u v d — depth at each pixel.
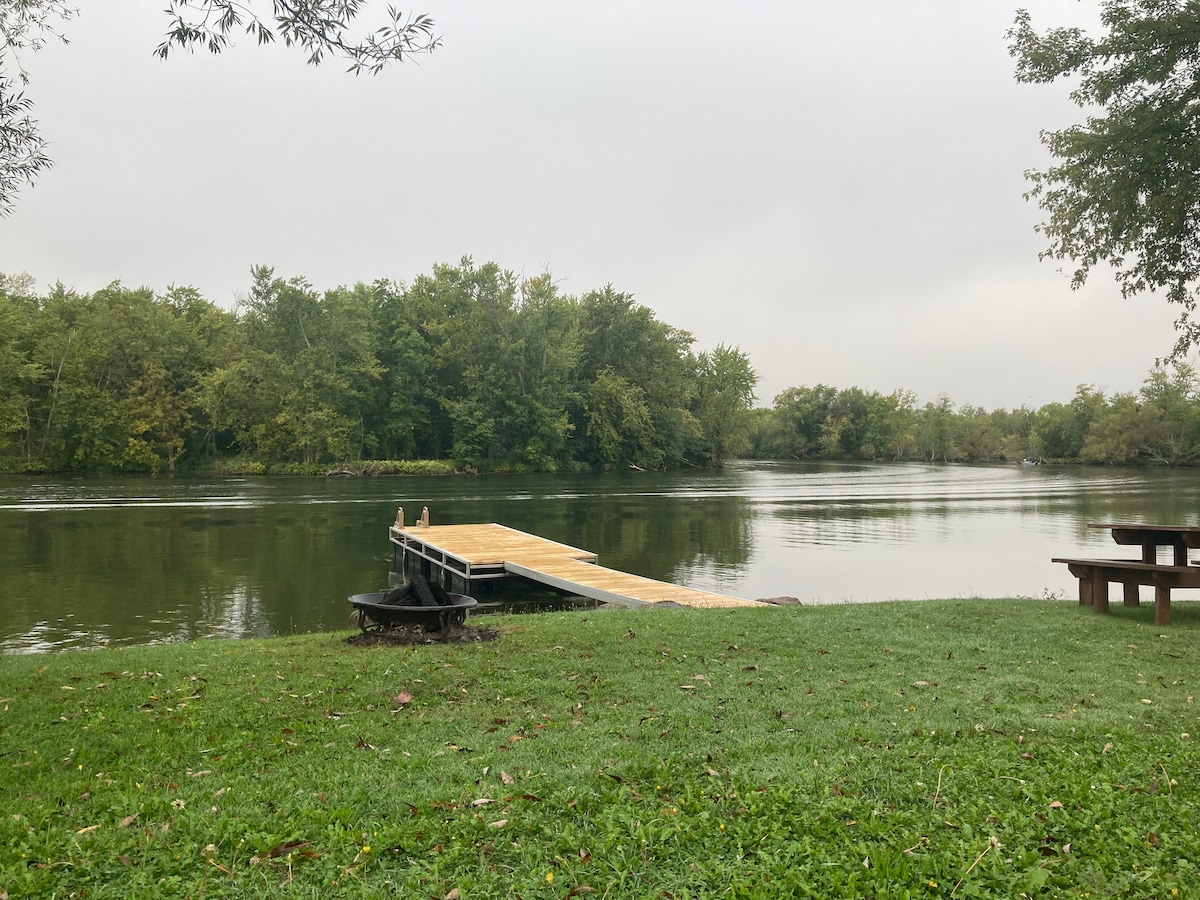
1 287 74.69
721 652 9.04
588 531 32.81
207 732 6.38
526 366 80.88
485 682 7.79
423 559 23.12
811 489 61.16
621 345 89.69
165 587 19.72
